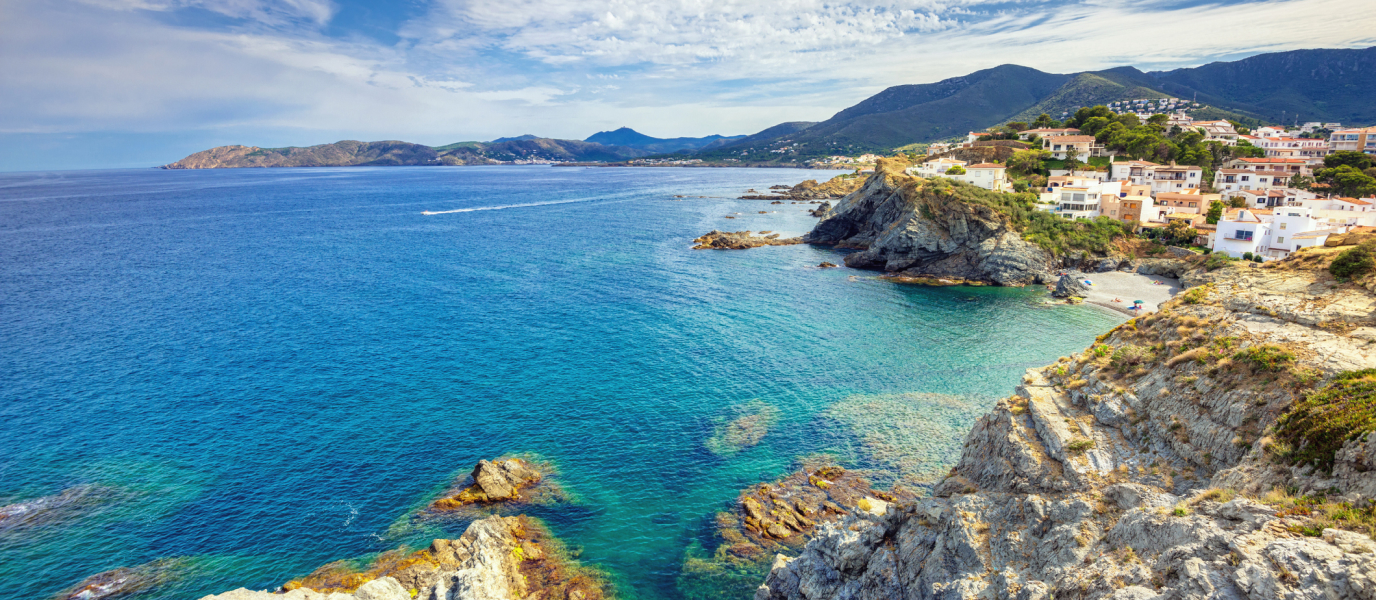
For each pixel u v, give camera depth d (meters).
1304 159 140.25
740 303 88.25
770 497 41.84
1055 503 24.89
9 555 36.28
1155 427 27.41
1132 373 31.12
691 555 36.88
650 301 88.62
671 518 40.25
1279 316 29.94
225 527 38.97
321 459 46.41
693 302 88.44
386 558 36.22
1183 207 123.12
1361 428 19.66
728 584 34.56
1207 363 28.02
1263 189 125.75
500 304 86.25
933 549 26.92
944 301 90.62
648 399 56.25
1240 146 158.00
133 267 111.06
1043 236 106.31
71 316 79.75
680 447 48.41
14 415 52.44
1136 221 116.12
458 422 51.94
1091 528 23.05
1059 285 93.00
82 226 169.12
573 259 119.88
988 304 88.56
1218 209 109.38
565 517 40.25
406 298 89.12
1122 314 82.00
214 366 63.09
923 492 41.75
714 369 63.06
